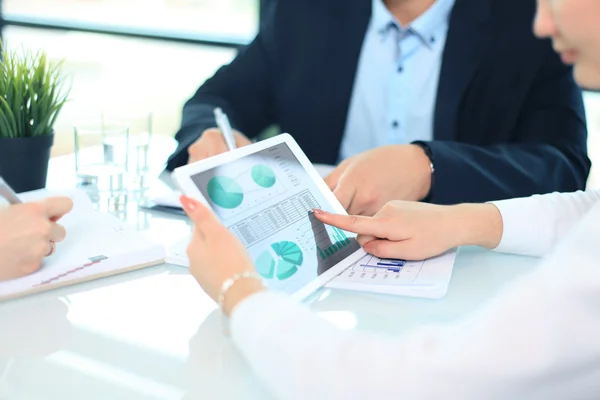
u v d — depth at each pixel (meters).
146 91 3.93
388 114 1.74
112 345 0.77
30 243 0.87
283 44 1.81
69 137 1.69
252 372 0.72
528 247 1.03
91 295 0.89
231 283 0.72
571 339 0.58
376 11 1.73
